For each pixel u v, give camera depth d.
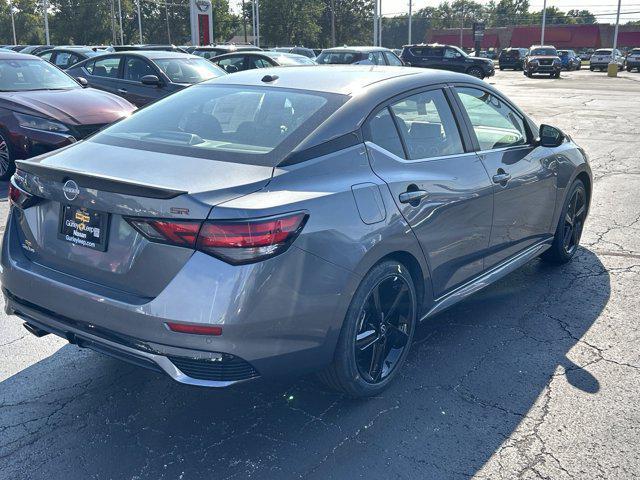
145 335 2.74
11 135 8.04
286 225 2.73
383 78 3.75
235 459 2.96
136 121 3.69
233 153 3.09
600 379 3.68
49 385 3.58
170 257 2.70
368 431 3.18
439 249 3.67
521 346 4.08
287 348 2.85
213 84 3.99
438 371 3.76
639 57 50.34
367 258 3.08
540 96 23.80
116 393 3.51
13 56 8.98
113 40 75.62
